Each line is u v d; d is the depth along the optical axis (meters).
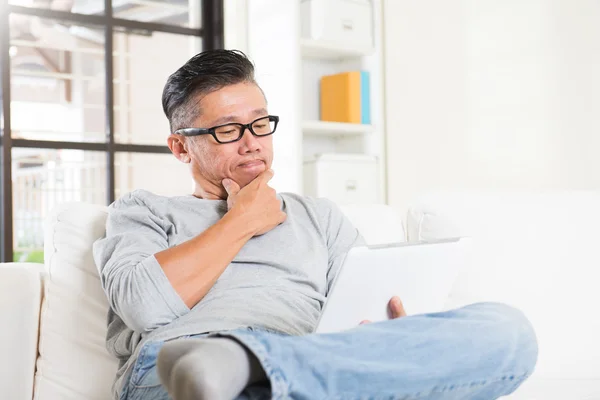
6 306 1.32
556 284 1.59
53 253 1.40
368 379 0.90
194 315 1.20
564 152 2.85
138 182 4.65
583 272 1.59
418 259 1.16
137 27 3.35
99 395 1.36
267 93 3.30
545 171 2.91
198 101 1.41
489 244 1.65
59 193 4.59
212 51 1.43
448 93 3.22
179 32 3.46
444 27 3.23
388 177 3.46
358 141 3.51
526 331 1.08
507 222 1.65
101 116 4.59
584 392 1.43
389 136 3.45
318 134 3.53
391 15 3.43
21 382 1.33
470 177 3.16
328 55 3.47
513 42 3.00
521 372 1.05
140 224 1.32
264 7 3.31
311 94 3.50
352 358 0.90
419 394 0.94
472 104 3.14
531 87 2.95
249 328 1.19
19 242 4.54
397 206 3.43
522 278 1.61
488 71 3.08
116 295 1.19
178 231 1.35
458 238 1.26
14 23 3.42
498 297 1.62
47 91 4.41
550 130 2.89
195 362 0.81
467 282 1.65
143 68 4.30
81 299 1.38
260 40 3.34
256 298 1.28
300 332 1.27
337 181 3.22
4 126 2.98
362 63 3.48
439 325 1.00
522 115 2.98
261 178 1.36
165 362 0.86
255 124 1.42
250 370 0.86
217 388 0.80
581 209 1.65
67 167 4.59
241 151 1.39
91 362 1.36
